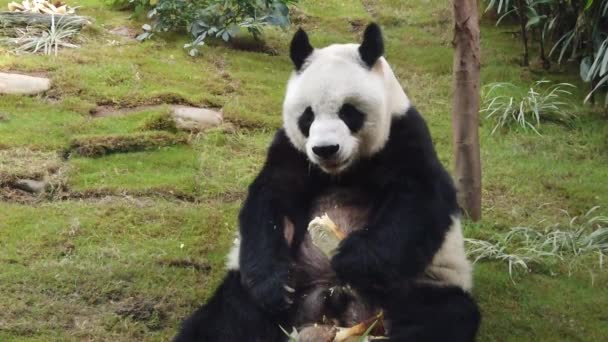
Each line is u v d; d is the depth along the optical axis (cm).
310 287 655
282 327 638
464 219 873
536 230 873
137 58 1146
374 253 612
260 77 1140
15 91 1029
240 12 1228
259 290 621
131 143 955
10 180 874
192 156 955
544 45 1266
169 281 757
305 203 676
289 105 643
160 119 991
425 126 669
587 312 751
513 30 1324
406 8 1393
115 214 845
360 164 655
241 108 1047
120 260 779
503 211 905
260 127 1027
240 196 903
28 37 1184
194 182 911
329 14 1363
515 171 974
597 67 1089
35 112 1002
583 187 944
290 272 635
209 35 1236
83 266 764
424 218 624
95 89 1055
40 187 877
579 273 809
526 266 805
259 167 951
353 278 615
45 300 720
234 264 677
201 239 822
